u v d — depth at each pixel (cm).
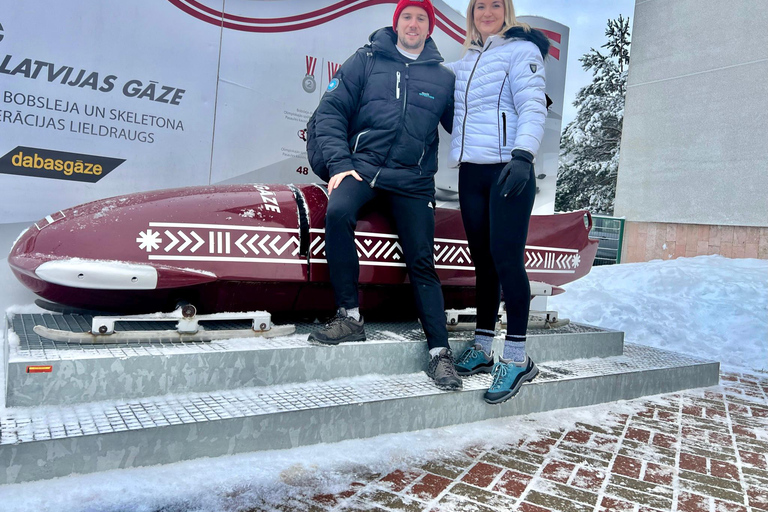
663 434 241
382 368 237
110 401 181
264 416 180
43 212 275
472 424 230
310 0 344
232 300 243
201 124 315
